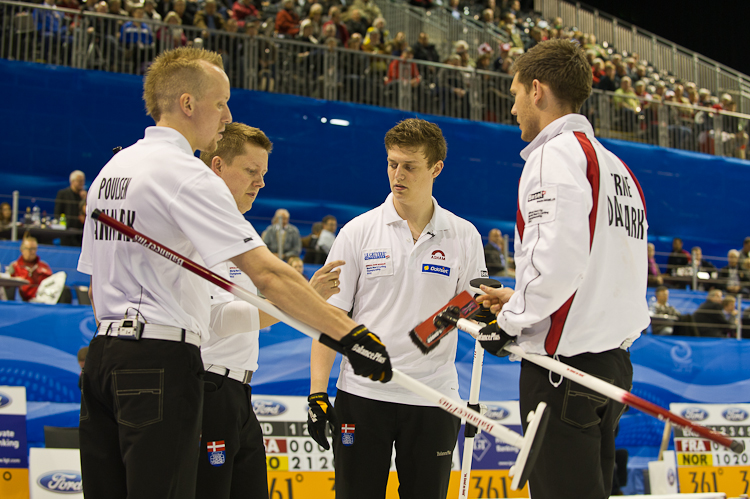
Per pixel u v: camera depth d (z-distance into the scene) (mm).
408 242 3643
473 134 14969
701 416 7777
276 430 6445
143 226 2527
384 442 3467
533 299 2568
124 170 2627
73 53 12820
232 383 3422
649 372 10656
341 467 3498
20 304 8523
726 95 19750
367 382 3482
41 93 12391
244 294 2506
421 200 3674
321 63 14523
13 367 8320
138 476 2348
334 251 3762
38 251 10367
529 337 2744
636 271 2816
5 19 12453
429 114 14852
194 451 2512
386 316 3594
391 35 19641
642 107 16719
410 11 20141
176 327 2512
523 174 2840
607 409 2736
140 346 2441
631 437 10055
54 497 5727
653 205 15977
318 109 14117
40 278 9695
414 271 3596
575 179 2635
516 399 9695
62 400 8445
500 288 3076
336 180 14133
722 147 17203
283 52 14227
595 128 16109
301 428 6516
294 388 9141
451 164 14727
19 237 10711
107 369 2449
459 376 9531
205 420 3312
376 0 19719
